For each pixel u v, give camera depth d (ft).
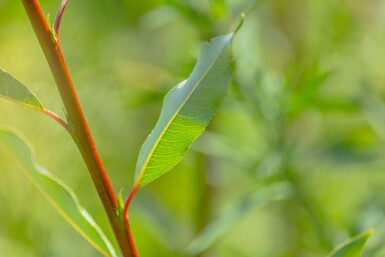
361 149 2.39
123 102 2.65
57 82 1.47
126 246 1.52
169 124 1.46
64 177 2.55
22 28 2.76
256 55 2.39
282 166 2.29
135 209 2.48
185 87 1.45
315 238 2.37
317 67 2.31
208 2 2.26
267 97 2.32
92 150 1.49
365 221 2.27
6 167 2.44
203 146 2.36
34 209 2.48
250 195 2.21
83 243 2.53
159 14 2.38
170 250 2.76
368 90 2.71
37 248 2.47
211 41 1.44
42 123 2.52
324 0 2.79
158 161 1.49
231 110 2.40
